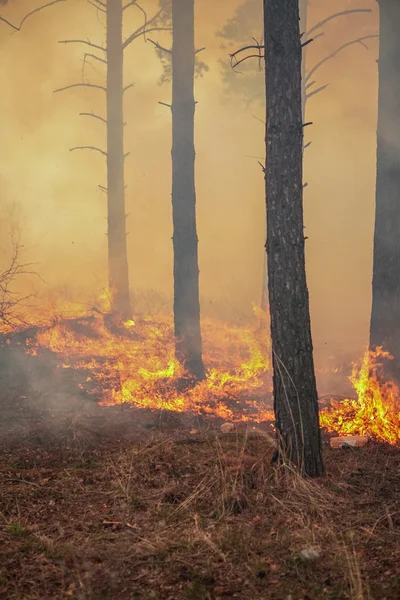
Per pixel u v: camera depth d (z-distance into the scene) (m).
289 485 6.26
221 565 4.83
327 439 8.27
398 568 4.64
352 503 6.02
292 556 4.91
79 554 5.02
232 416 9.62
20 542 5.29
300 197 6.69
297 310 6.68
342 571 4.67
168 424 9.00
